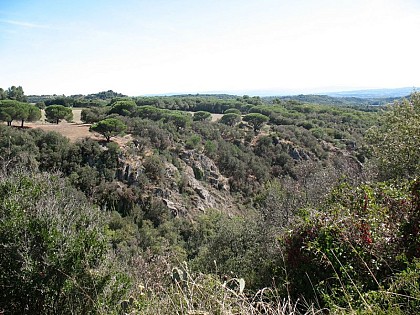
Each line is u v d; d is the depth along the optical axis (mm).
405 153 7348
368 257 3254
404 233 3383
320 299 3391
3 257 3721
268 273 5203
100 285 3660
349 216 3807
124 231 16375
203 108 49406
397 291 2412
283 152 28156
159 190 21531
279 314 2201
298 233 4164
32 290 3592
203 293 2240
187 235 19328
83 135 25375
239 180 27047
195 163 26500
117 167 21594
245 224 10320
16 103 26641
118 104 33969
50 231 3896
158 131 27281
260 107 43062
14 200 4160
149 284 3404
